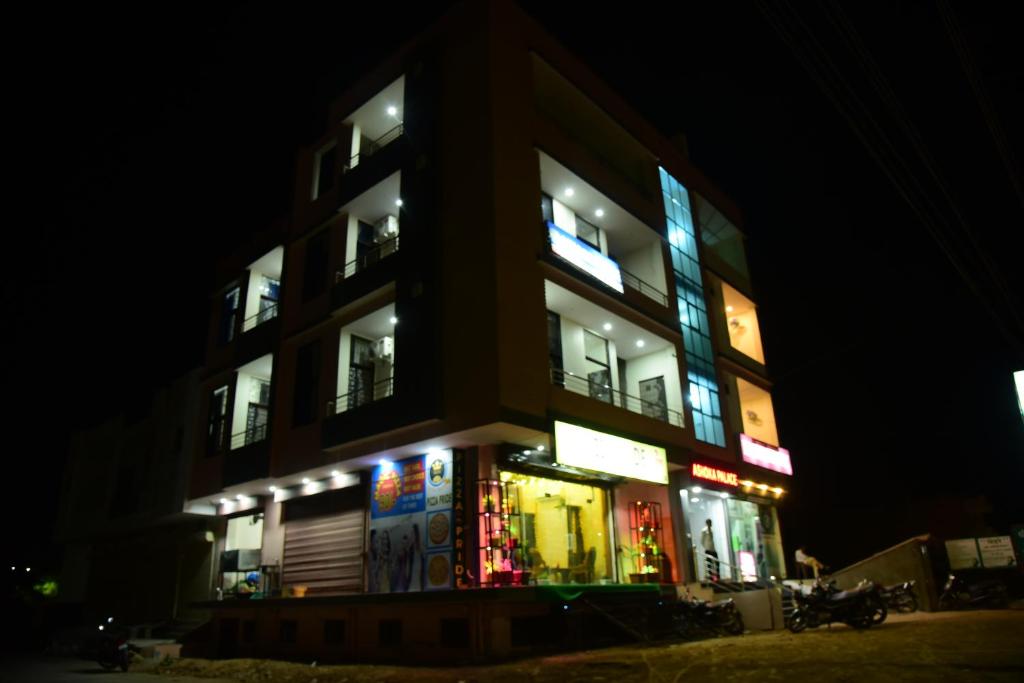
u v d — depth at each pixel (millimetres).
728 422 23359
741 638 14719
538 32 19312
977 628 13203
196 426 24781
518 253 16016
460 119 17359
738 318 28438
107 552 29250
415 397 15602
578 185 19359
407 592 13680
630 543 18688
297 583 19109
